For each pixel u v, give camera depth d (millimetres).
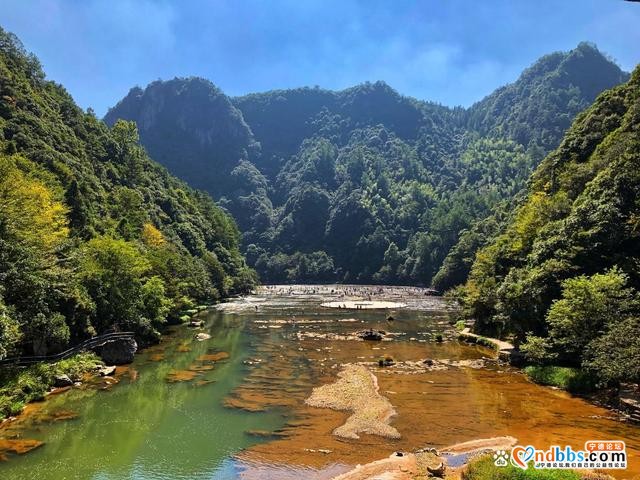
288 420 28391
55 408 30078
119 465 22125
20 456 22938
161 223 109625
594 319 33156
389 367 42125
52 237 42031
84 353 40000
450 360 45156
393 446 24266
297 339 57719
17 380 30844
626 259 38844
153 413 29578
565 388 33969
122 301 50156
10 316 31484
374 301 114750
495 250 61156
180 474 21219
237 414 29484
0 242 33250
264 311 89875
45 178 59250
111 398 32438
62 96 116375
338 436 25656
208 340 56719
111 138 119875
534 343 37469
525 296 42281
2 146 61250
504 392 33812
